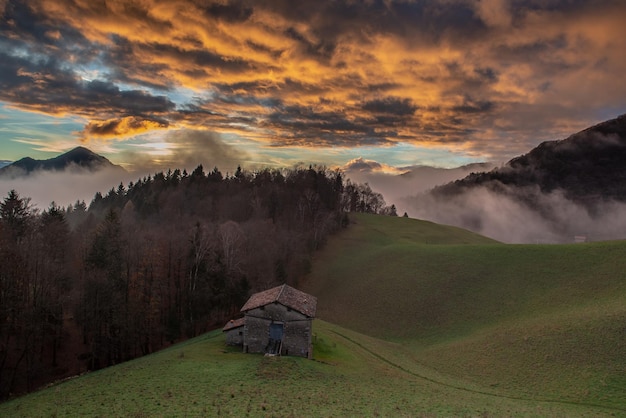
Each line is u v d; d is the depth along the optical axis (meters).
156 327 78.19
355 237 149.25
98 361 69.25
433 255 109.25
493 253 99.94
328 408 32.81
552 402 42.31
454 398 40.88
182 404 31.66
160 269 87.62
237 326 55.03
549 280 79.81
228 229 100.62
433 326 77.38
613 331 53.28
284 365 43.97
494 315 74.06
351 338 68.00
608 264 77.81
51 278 68.50
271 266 104.25
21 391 59.16
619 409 39.28
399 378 48.06
